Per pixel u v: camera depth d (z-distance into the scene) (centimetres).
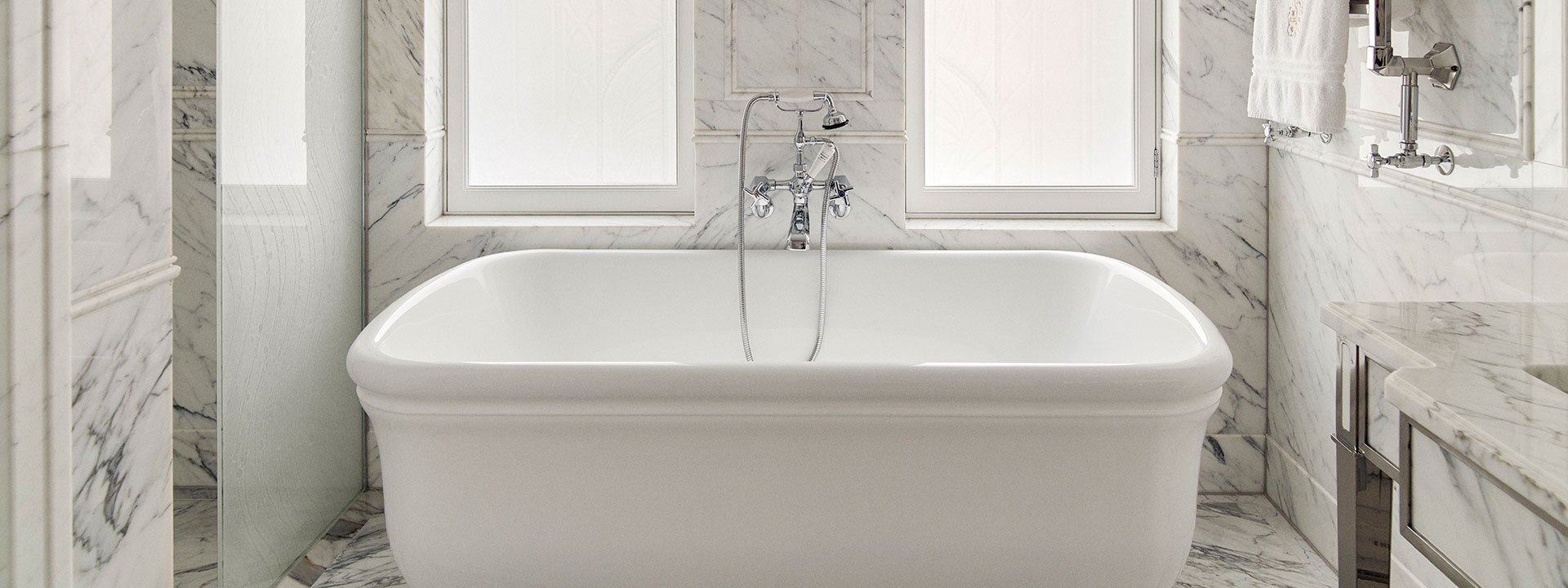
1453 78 205
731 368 194
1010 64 335
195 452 267
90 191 140
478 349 276
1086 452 198
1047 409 194
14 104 125
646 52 337
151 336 158
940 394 193
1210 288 313
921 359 308
